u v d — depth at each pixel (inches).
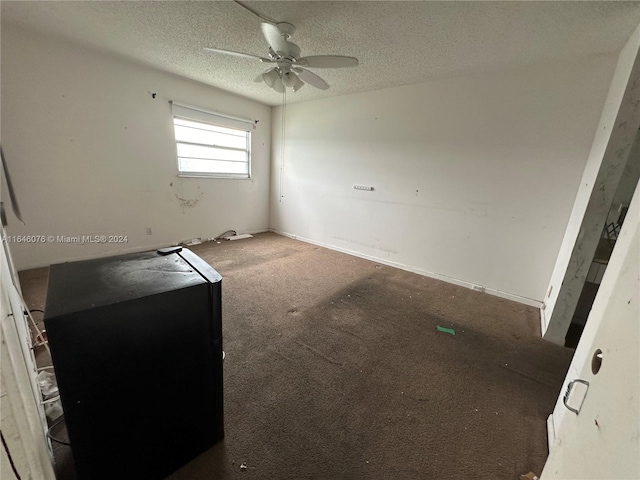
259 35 88.3
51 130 106.3
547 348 80.9
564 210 97.5
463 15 70.0
